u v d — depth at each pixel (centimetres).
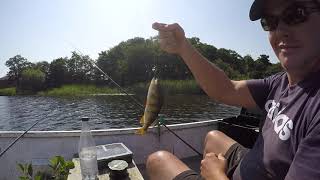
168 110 855
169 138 129
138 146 124
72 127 657
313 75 48
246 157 57
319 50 48
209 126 143
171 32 70
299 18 47
